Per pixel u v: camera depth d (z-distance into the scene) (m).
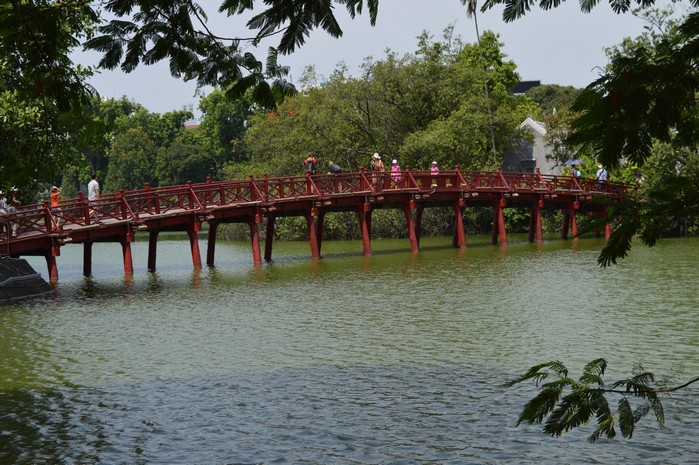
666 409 9.86
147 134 90.69
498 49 61.47
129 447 9.38
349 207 35.91
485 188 37.12
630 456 8.39
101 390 12.12
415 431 9.54
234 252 41.56
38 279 24.72
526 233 49.75
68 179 89.06
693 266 25.89
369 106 52.06
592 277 23.77
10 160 5.75
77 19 5.38
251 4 5.16
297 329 16.61
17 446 9.53
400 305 19.42
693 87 2.99
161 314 19.42
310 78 53.97
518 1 3.85
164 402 11.30
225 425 10.10
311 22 4.89
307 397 11.23
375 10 4.84
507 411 10.19
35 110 12.48
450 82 50.97
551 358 13.11
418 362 13.16
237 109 83.94
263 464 8.64
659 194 3.33
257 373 12.80
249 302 20.91
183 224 30.75
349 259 32.75
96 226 27.73
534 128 57.25
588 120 3.07
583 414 3.40
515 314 17.58
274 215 33.34
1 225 25.91
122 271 31.66
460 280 24.05
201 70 5.51
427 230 49.91
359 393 11.34
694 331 15.02
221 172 79.88
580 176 39.62
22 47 5.23
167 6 5.11
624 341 14.29
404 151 48.28
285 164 52.22
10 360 14.49
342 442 9.26
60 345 15.80
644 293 20.14
